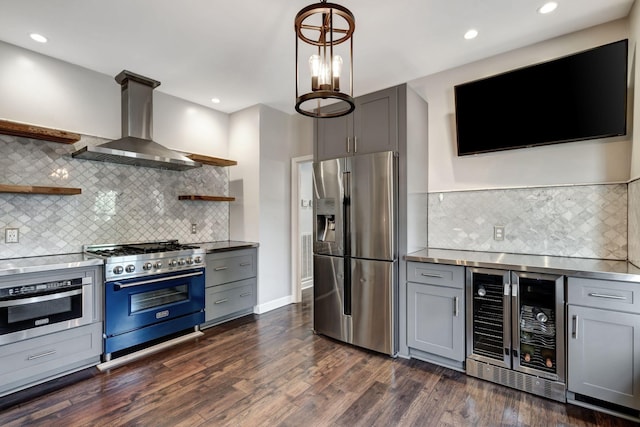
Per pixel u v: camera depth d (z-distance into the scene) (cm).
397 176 276
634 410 187
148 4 211
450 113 307
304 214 510
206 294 334
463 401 207
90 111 306
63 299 236
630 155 225
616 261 227
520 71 254
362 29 242
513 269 217
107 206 317
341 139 312
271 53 278
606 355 189
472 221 293
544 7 217
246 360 266
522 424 184
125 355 270
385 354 277
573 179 247
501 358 226
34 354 222
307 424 186
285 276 432
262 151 402
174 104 375
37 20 228
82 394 215
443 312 250
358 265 288
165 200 364
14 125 241
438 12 222
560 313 203
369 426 183
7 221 259
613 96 218
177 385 227
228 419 190
